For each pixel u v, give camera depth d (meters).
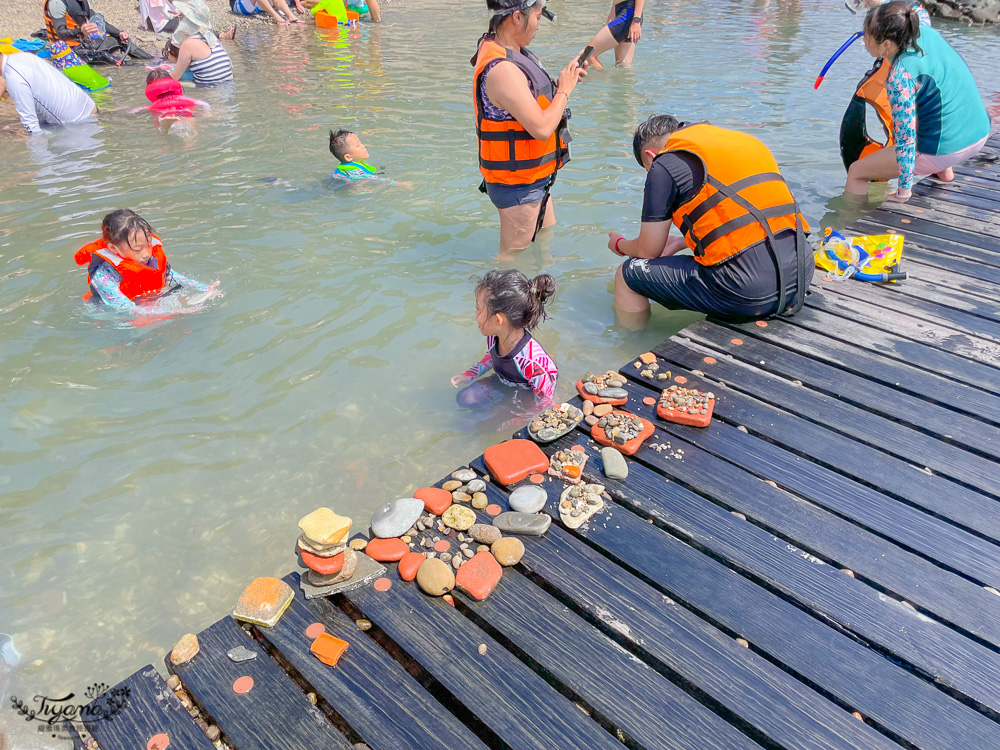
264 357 3.69
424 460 3.02
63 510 2.78
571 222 5.16
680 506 2.57
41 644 2.28
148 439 3.14
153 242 4.12
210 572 2.53
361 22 13.15
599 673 1.99
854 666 2.00
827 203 5.46
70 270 4.49
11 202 5.51
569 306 4.18
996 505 2.54
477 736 1.87
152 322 3.97
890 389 3.21
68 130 7.27
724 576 2.28
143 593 2.46
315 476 2.94
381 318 4.02
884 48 4.93
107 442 3.12
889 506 2.55
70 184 5.88
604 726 1.92
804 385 3.27
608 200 5.47
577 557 2.36
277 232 5.02
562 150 4.51
